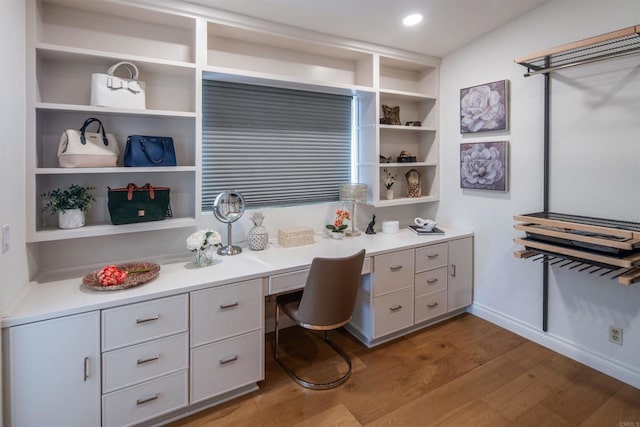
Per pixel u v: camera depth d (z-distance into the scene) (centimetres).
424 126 347
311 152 305
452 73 321
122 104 197
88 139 195
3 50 145
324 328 218
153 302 175
